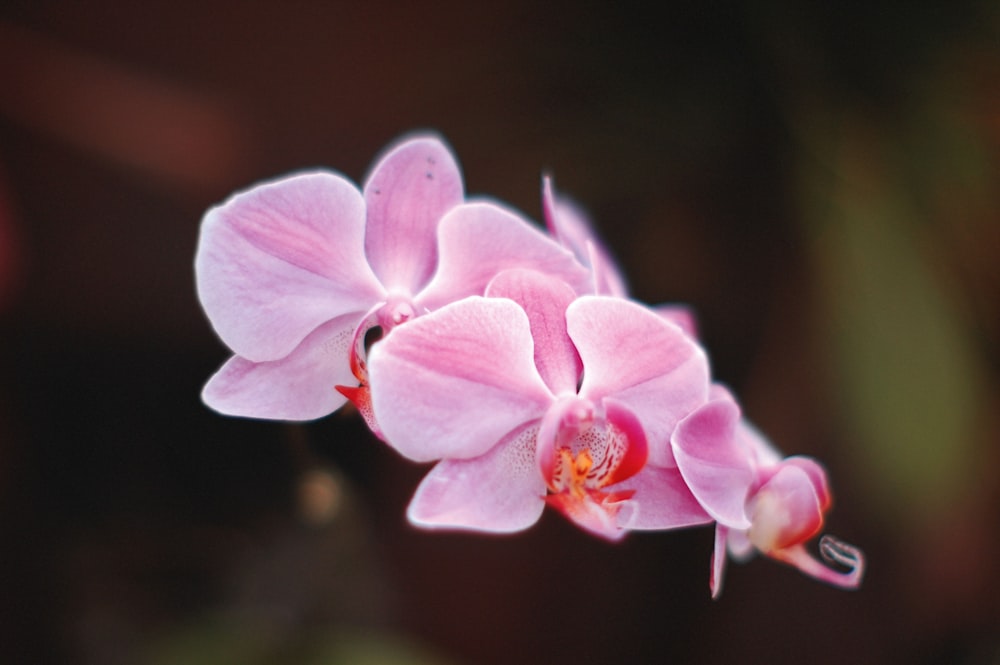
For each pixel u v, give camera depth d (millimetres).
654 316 647
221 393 657
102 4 975
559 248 661
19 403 1028
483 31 992
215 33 1000
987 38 841
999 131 847
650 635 1116
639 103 916
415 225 667
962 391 826
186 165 1015
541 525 1095
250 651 826
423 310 662
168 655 827
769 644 1091
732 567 1105
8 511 1010
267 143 1031
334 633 831
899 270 835
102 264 1018
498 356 644
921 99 850
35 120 978
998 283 879
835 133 850
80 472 1052
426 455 638
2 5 954
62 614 998
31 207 995
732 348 1026
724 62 899
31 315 1008
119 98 986
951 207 850
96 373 1048
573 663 1104
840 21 848
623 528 645
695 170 934
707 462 644
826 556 667
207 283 649
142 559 1014
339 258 661
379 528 1067
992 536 1021
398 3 993
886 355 827
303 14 1000
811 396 971
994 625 1062
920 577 1046
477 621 1086
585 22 925
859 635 1072
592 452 657
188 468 1064
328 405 666
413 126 975
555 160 926
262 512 1038
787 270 968
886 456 824
